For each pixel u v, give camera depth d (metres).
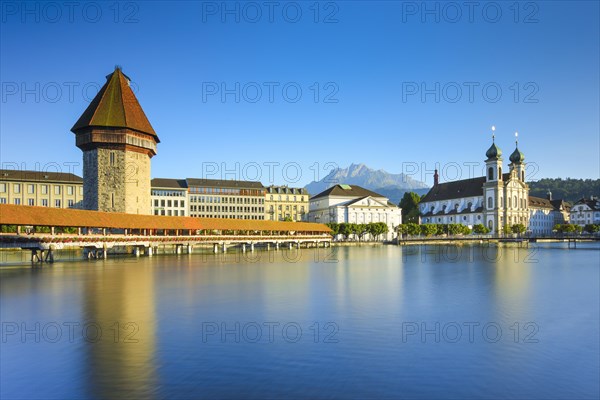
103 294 42.06
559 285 50.12
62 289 45.00
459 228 199.00
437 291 44.91
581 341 26.17
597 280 55.06
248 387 19.25
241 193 188.00
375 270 66.94
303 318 31.72
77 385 19.66
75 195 150.00
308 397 18.30
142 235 93.25
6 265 71.81
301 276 57.84
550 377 20.58
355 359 22.80
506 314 33.53
